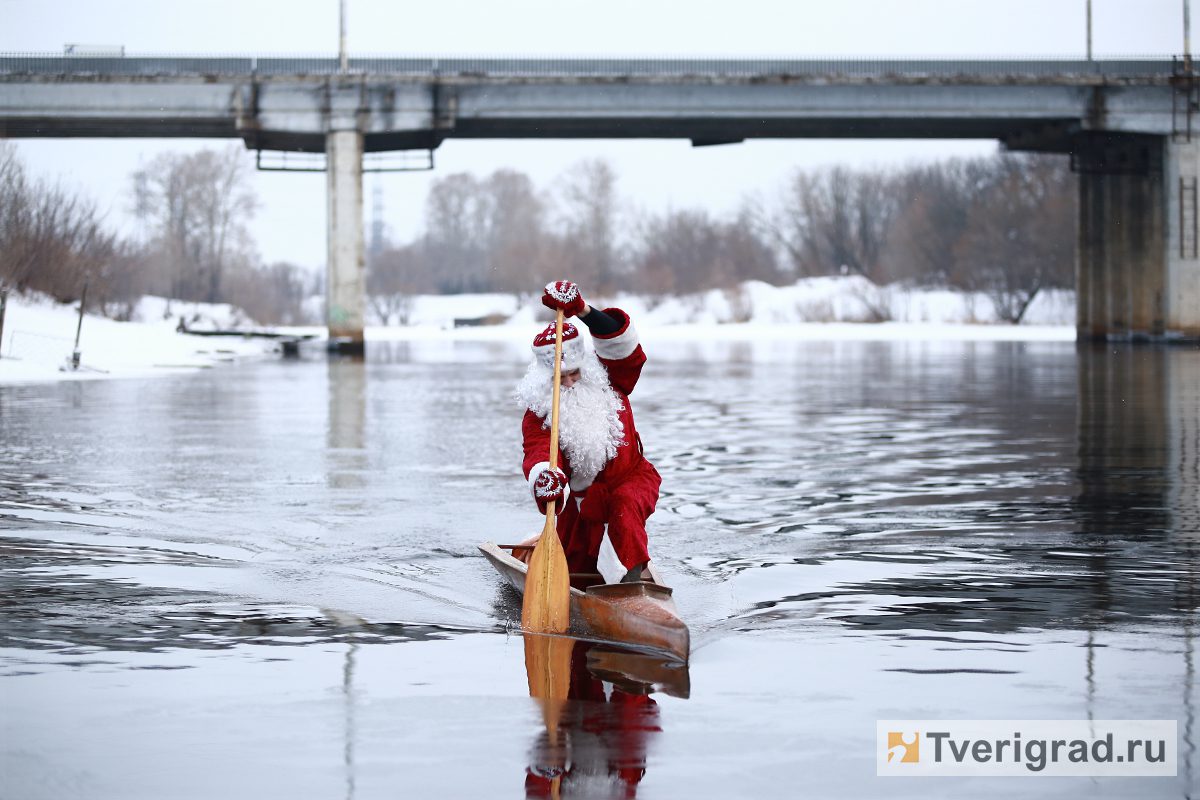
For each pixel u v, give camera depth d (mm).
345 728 4621
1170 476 11695
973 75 44938
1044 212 84812
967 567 7531
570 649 5719
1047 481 11391
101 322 44688
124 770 4207
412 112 43438
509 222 131375
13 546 8188
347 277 43938
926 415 18703
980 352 44031
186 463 12734
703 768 4223
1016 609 6434
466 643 5840
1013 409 19703
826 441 15031
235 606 6555
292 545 8273
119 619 6277
